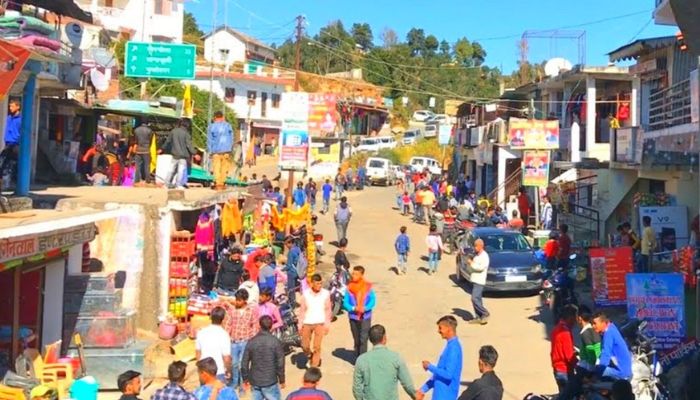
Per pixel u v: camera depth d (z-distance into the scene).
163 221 14.01
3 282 11.02
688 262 15.89
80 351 11.59
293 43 96.31
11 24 13.35
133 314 12.91
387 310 18.50
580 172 28.94
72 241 10.87
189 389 11.65
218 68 61.25
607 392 8.80
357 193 46.22
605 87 30.64
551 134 28.14
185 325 13.88
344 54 93.50
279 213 23.47
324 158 54.81
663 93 18.73
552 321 17.09
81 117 21.73
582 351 9.85
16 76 9.86
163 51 23.73
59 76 16.70
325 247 28.33
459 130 47.31
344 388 12.20
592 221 26.16
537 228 28.88
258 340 9.73
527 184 28.25
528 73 44.28
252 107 61.53
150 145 19.42
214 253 16.14
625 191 24.39
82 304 12.41
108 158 20.53
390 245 29.17
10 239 8.84
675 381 9.70
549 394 11.16
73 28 17.25
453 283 22.23
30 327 11.56
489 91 88.88
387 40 116.31
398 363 8.38
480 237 21.39
